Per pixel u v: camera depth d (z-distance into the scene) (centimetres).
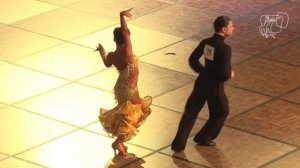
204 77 1834
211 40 1803
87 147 1923
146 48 2466
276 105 2111
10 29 2634
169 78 2275
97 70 2330
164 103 2128
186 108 1870
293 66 2336
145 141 1944
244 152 1889
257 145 1917
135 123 1852
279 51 2433
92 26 2644
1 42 2534
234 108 2095
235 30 2577
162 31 2586
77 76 2295
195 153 1884
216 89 1836
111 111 1842
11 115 2083
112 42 2522
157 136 1966
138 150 1905
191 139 1944
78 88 2222
